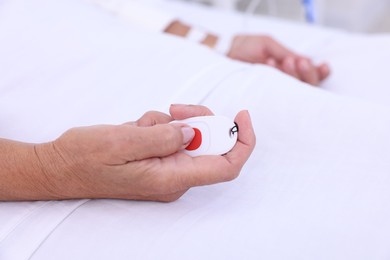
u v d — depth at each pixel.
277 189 0.65
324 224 0.60
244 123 0.64
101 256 0.61
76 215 0.65
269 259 0.58
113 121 0.72
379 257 0.58
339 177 0.64
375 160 0.65
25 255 0.62
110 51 0.81
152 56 0.80
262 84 0.74
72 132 0.62
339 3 1.96
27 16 0.87
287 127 0.69
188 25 1.07
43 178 0.64
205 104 0.73
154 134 0.60
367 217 0.60
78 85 0.78
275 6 1.59
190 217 0.63
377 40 1.00
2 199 0.67
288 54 0.98
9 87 0.78
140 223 0.63
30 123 0.74
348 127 0.68
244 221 0.62
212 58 0.79
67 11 0.89
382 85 0.90
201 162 0.61
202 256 0.59
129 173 0.61
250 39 1.00
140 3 1.09
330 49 1.03
